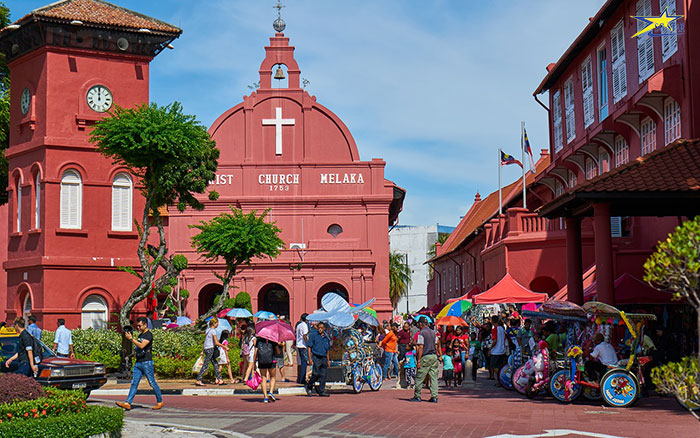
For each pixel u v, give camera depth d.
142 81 31.98
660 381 8.71
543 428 12.80
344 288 52.44
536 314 19.97
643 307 25.61
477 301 27.78
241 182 52.50
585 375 17.05
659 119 24.06
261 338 18.64
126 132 24.70
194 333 28.14
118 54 31.61
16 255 31.91
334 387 23.16
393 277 96.00
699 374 8.47
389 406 17.11
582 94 31.17
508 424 13.43
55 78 30.69
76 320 30.44
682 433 11.94
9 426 10.38
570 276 22.50
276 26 54.62
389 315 50.78
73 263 30.42
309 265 49.44
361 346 21.41
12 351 18.17
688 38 21.75
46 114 30.47
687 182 17.58
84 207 30.81
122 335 26.12
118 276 31.33
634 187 17.64
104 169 31.25
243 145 53.25
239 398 19.77
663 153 19.22
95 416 11.70
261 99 53.59
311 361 20.17
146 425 13.96
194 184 34.84
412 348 22.67
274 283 50.12
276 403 18.25
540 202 43.72
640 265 26.69
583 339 18.44
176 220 51.50
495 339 24.91
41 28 29.92
